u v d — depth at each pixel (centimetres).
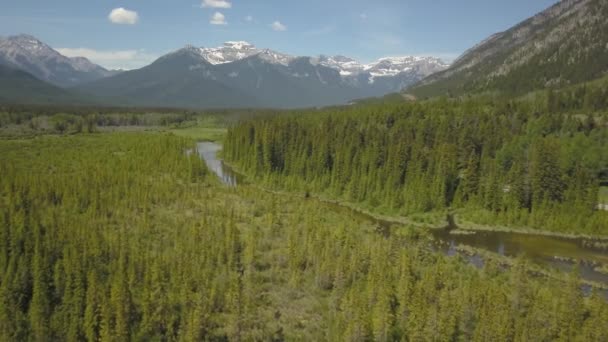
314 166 17362
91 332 6222
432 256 9456
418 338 6100
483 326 6075
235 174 19612
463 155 15525
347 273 7975
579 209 12756
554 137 16338
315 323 6881
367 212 14550
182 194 13575
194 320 6225
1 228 8094
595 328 6272
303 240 9769
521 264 8769
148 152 19325
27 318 6556
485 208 13750
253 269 8356
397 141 16625
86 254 7775
